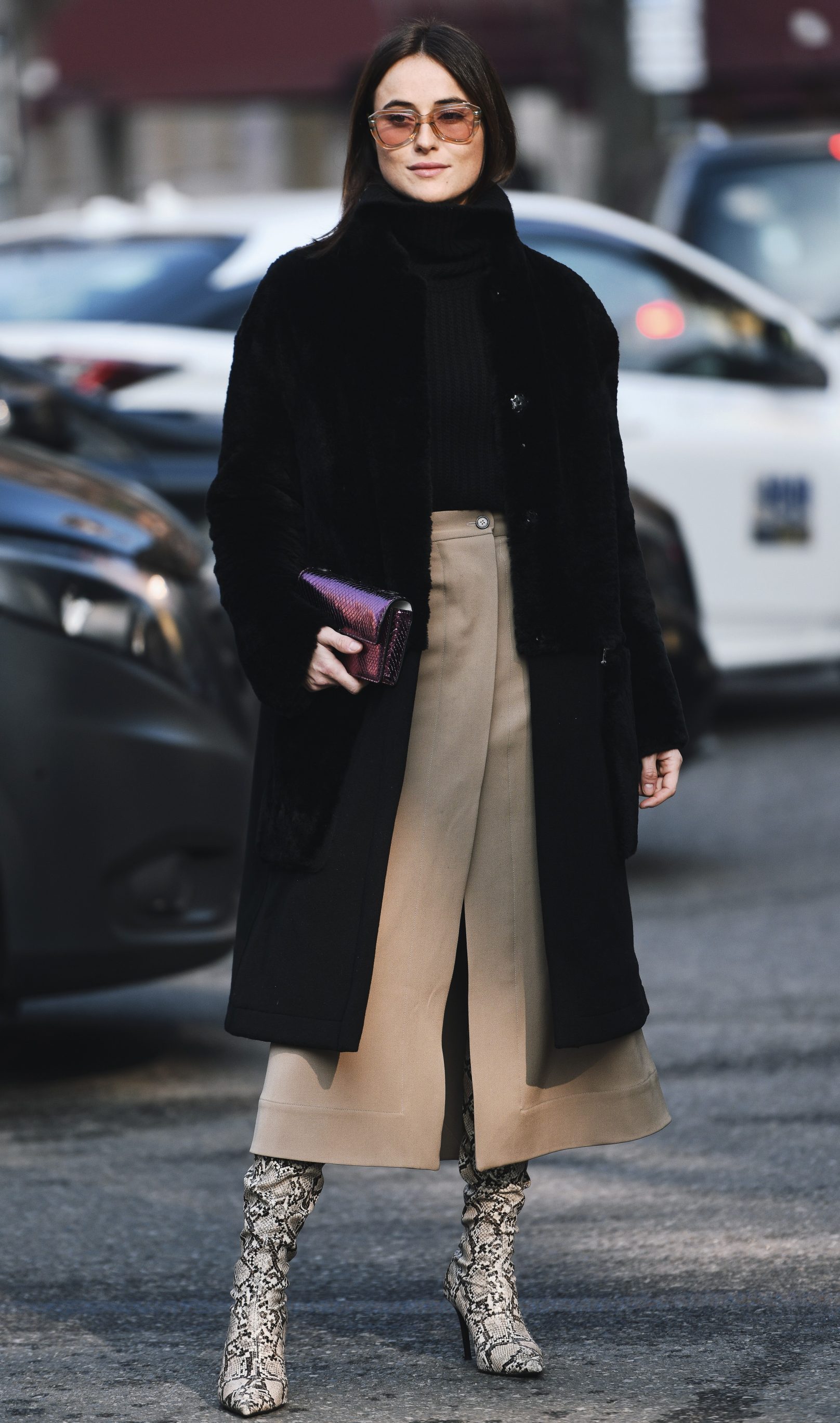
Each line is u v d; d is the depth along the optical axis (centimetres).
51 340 1631
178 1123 997
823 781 1870
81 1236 845
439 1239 840
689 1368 696
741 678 2344
